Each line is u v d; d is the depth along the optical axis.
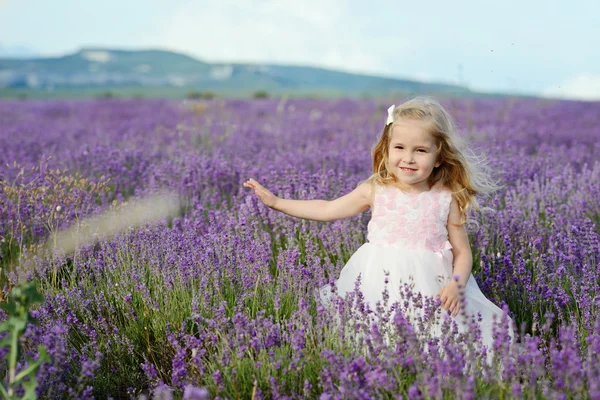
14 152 7.73
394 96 33.19
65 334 3.01
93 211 4.57
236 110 16.95
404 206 3.27
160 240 3.88
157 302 3.26
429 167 3.16
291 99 25.42
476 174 3.42
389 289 3.21
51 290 3.42
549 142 9.48
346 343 2.75
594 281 3.31
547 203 4.93
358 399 2.20
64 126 12.35
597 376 2.28
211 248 3.59
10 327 2.15
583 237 3.96
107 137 9.05
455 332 2.71
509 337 2.59
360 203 3.46
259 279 3.44
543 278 3.47
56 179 4.89
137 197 5.15
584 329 3.03
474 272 3.82
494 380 2.35
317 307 2.90
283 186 5.10
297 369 2.53
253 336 2.77
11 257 4.12
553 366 2.33
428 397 2.15
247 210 4.28
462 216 3.33
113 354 3.00
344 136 9.59
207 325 3.09
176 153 7.41
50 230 4.30
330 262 3.85
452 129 3.21
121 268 3.70
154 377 2.78
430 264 3.22
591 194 5.23
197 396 1.91
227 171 5.86
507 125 11.52
